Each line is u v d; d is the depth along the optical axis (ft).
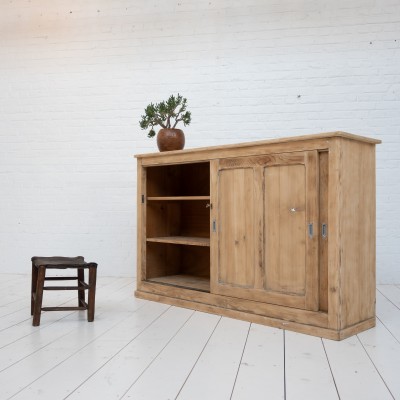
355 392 5.90
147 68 15.28
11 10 16.08
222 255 10.12
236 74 14.71
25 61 15.97
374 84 13.97
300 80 14.33
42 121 15.83
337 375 6.47
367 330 8.80
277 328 8.96
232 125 14.69
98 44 15.57
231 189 9.97
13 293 12.55
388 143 13.85
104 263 15.46
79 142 15.62
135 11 15.39
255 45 14.62
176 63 15.10
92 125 15.55
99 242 15.49
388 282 13.84
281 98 14.43
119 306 10.94
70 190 15.65
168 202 12.83
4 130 16.05
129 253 15.34
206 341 8.10
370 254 9.07
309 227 8.59
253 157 9.52
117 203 15.40
